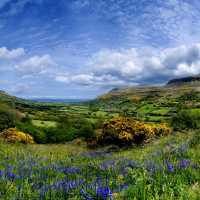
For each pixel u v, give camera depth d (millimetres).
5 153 14430
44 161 12281
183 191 6250
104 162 10930
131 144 23438
